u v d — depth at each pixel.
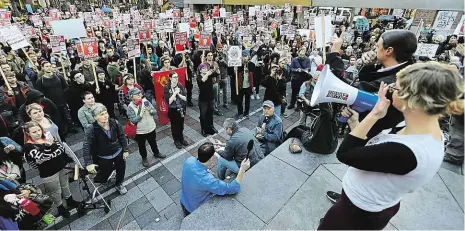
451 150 3.46
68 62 9.03
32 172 4.96
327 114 3.48
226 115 7.58
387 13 22.53
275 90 6.27
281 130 4.52
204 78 5.80
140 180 4.77
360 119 1.83
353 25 16.98
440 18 7.50
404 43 1.70
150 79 7.13
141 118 4.77
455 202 2.85
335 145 3.75
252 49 10.27
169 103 5.41
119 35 12.67
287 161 3.60
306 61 7.60
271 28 13.40
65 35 8.23
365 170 1.26
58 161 3.55
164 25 10.27
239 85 7.00
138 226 3.81
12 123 4.66
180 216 3.85
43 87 5.82
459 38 8.83
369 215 1.38
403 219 2.64
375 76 1.94
